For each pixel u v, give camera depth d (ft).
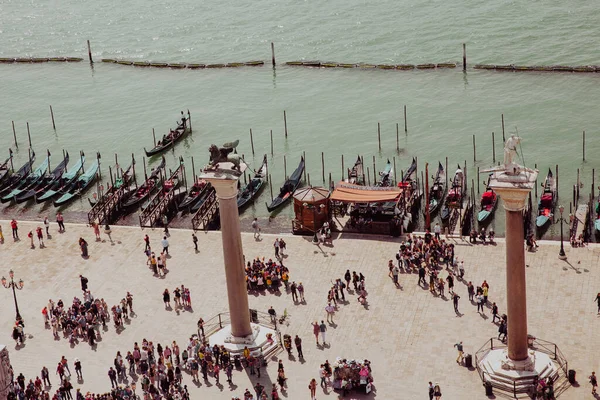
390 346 276.00
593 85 506.48
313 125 489.67
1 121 533.55
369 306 297.12
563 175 409.90
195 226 361.92
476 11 652.48
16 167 466.70
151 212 379.76
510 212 238.89
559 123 463.42
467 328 281.95
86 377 272.10
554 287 298.97
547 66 539.70
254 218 384.47
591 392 247.50
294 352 276.62
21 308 311.47
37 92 583.17
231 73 588.91
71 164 462.60
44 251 350.23
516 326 250.37
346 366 254.06
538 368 253.65
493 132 458.91
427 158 438.81
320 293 307.37
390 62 579.07
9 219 394.52
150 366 268.00
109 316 302.25
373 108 506.07
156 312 303.68
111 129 509.76
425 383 257.96
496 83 524.11
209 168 256.73
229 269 267.80
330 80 557.74
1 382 229.86
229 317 297.94
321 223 346.74
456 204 369.71
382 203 356.79
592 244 322.96
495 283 304.09
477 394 251.19
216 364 268.00
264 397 247.91
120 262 338.34
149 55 647.97
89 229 367.45
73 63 644.27
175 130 483.92
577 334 273.95
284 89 549.13
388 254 328.49
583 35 584.81
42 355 285.23
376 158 443.32
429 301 297.33
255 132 486.38
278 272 315.37
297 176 417.08
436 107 498.69
